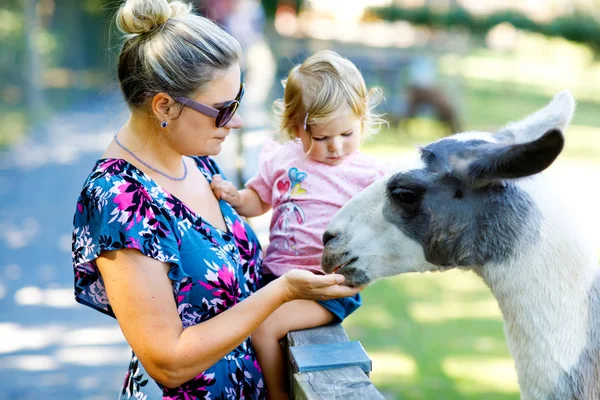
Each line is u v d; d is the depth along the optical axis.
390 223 2.56
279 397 2.69
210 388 2.43
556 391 2.36
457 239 2.47
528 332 2.41
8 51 17.12
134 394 2.45
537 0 32.03
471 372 6.22
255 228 4.20
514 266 2.43
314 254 2.83
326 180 2.86
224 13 13.76
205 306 2.41
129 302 2.21
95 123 17.70
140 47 2.33
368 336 7.09
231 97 2.37
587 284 2.41
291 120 2.90
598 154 16.03
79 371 5.71
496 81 25.66
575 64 30.81
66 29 24.98
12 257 8.47
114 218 2.23
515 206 2.42
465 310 7.94
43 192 11.36
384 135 17.02
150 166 2.46
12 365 5.82
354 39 21.06
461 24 30.94
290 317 2.67
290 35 20.88
